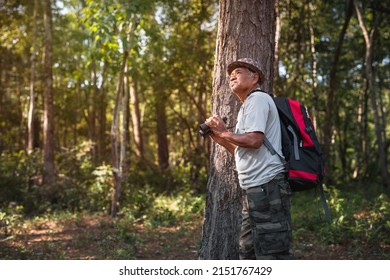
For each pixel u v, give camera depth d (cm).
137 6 977
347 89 2238
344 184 1736
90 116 2252
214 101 473
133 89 1983
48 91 1422
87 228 934
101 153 2067
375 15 1709
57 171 1452
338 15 1861
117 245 732
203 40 1501
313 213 891
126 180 1228
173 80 1516
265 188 360
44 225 974
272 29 477
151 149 3127
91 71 1995
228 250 457
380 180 1889
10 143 2472
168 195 1458
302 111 375
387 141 1977
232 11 467
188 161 1630
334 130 2281
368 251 655
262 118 357
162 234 838
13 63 2205
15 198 1252
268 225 358
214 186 470
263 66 465
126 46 1007
